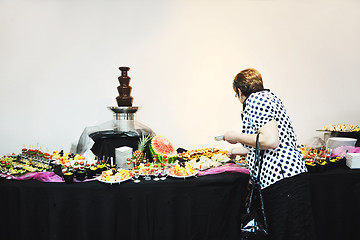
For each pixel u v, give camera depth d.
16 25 2.65
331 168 1.88
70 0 2.72
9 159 1.94
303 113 3.19
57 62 2.73
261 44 3.06
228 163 2.04
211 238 1.65
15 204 1.52
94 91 2.81
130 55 2.84
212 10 2.96
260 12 3.04
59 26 2.72
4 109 2.68
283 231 1.47
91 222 1.53
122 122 2.08
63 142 2.79
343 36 3.20
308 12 3.12
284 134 1.50
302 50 3.14
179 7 2.90
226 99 3.04
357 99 3.28
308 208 1.49
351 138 2.39
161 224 1.59
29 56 2.69
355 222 1.82
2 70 2.65
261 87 1.57
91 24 2.76
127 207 1.56
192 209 1.62
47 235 1.53
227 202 1.67
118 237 1.57
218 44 2.99
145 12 2.84
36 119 2.74
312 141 2.88
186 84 2.95
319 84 3.20
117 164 1.85
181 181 1.60
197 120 3.00
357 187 1.79
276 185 1.48
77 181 1.58
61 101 2.76
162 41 2.89
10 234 1.54
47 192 1.50
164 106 2.93
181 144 2.98
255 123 1.45
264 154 1.53
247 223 1.52
